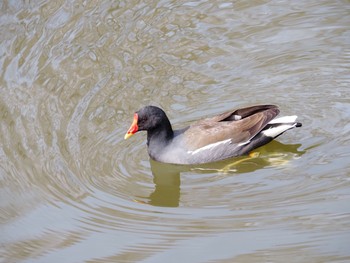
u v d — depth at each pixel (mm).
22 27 18797
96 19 19094
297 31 18609
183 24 19047
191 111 15930
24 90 16781
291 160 14367
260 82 16750
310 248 11727
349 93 16047
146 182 14133
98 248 12188
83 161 14602
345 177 13555
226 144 14641
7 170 14383
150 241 12266
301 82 16625
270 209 12875
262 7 19609
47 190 13766
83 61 17594
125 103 16266
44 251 12188
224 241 12094
